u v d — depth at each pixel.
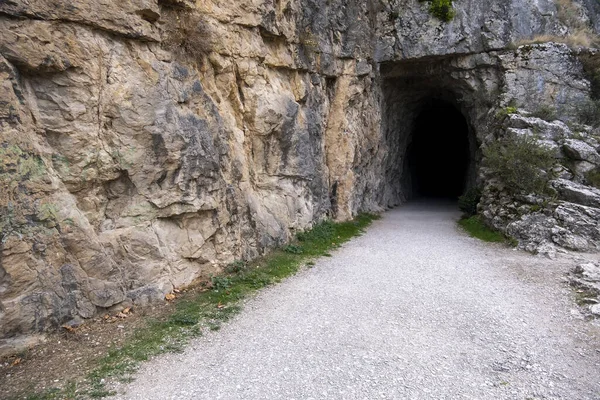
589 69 18.97
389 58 20.23
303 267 10.31
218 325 6.85
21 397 4.75
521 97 18.70
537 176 13.87
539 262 10.80
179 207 8.01
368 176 20.16
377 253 12.02
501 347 6.24
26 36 5.78
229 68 9.85
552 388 5.18
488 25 19.23
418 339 6.48
